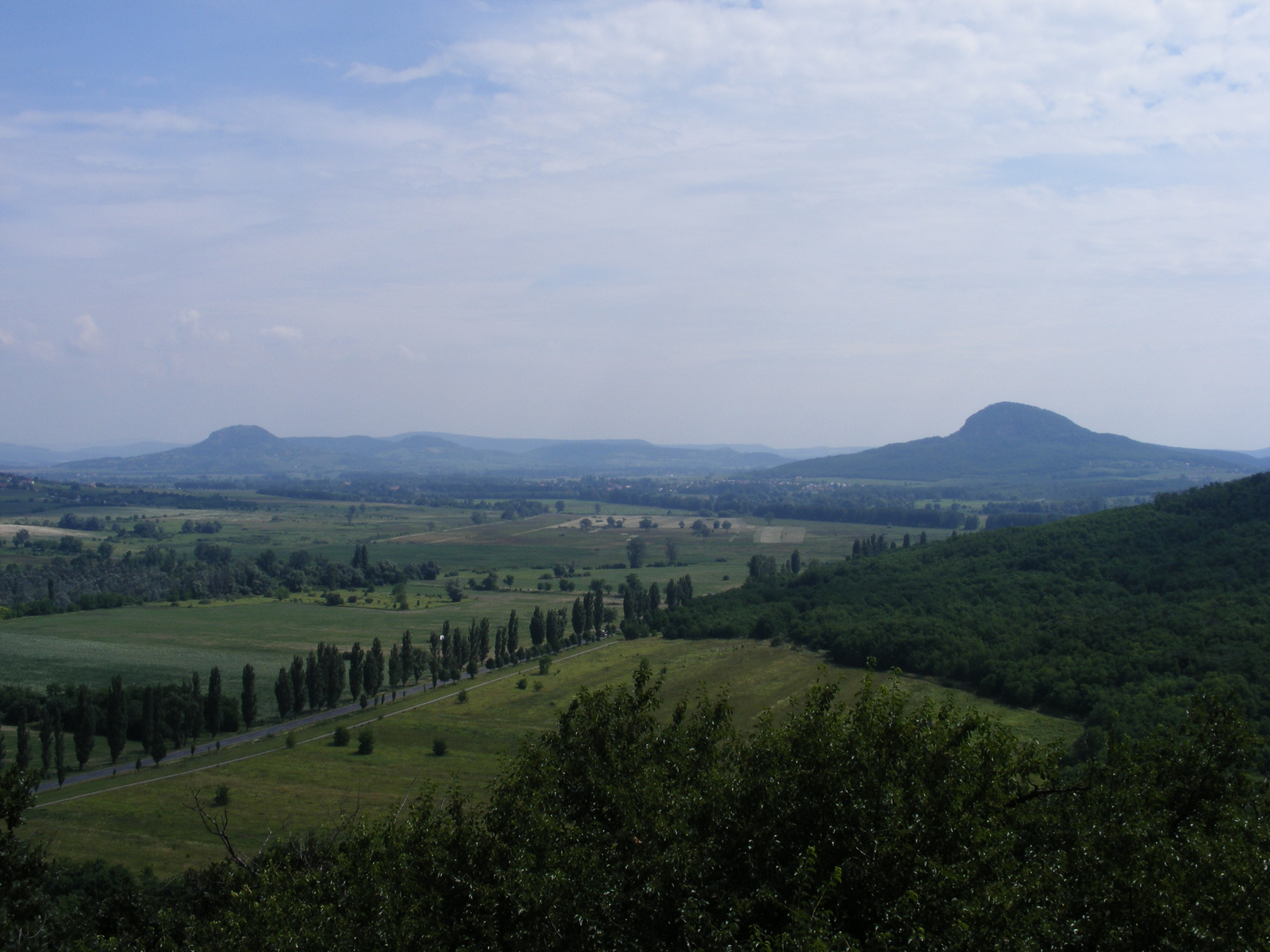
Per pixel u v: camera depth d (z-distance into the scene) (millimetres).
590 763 26328
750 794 22172
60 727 79688
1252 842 22656
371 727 91750
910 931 17469
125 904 36969
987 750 21703
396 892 22281
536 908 20031
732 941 18219
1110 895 19516
